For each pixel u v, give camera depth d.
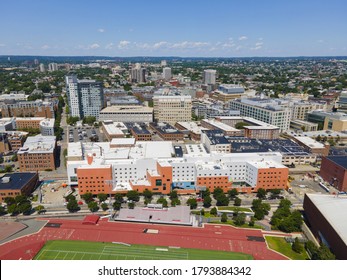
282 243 171.75
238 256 158.38
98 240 171.25
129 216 192.25
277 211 196.38
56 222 190.88
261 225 190.50
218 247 165.88
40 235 176.38
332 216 169.88
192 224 187.62
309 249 159.12
